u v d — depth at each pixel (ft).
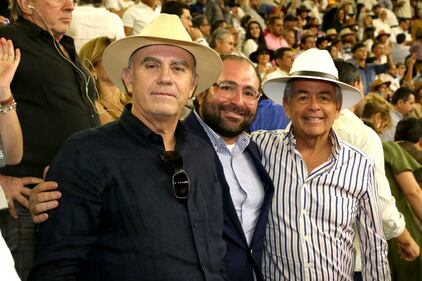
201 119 8.37
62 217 6.15
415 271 11.75
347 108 9.68
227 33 18.28
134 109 6.79
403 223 9.82
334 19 40.70
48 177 6.35
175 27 6.71
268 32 31.22
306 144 8.50
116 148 6.39
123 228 6.21
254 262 7.88
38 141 7.84
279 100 9.44
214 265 6.57
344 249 8.38
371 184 8.57
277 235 8.26
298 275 8.14
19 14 8.38
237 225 7.77
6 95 7.01
